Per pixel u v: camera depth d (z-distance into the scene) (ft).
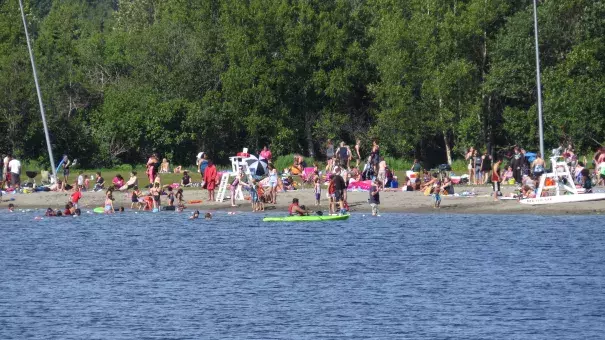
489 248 449.89
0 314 342.85
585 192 550.36
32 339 312.50
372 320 328.70
